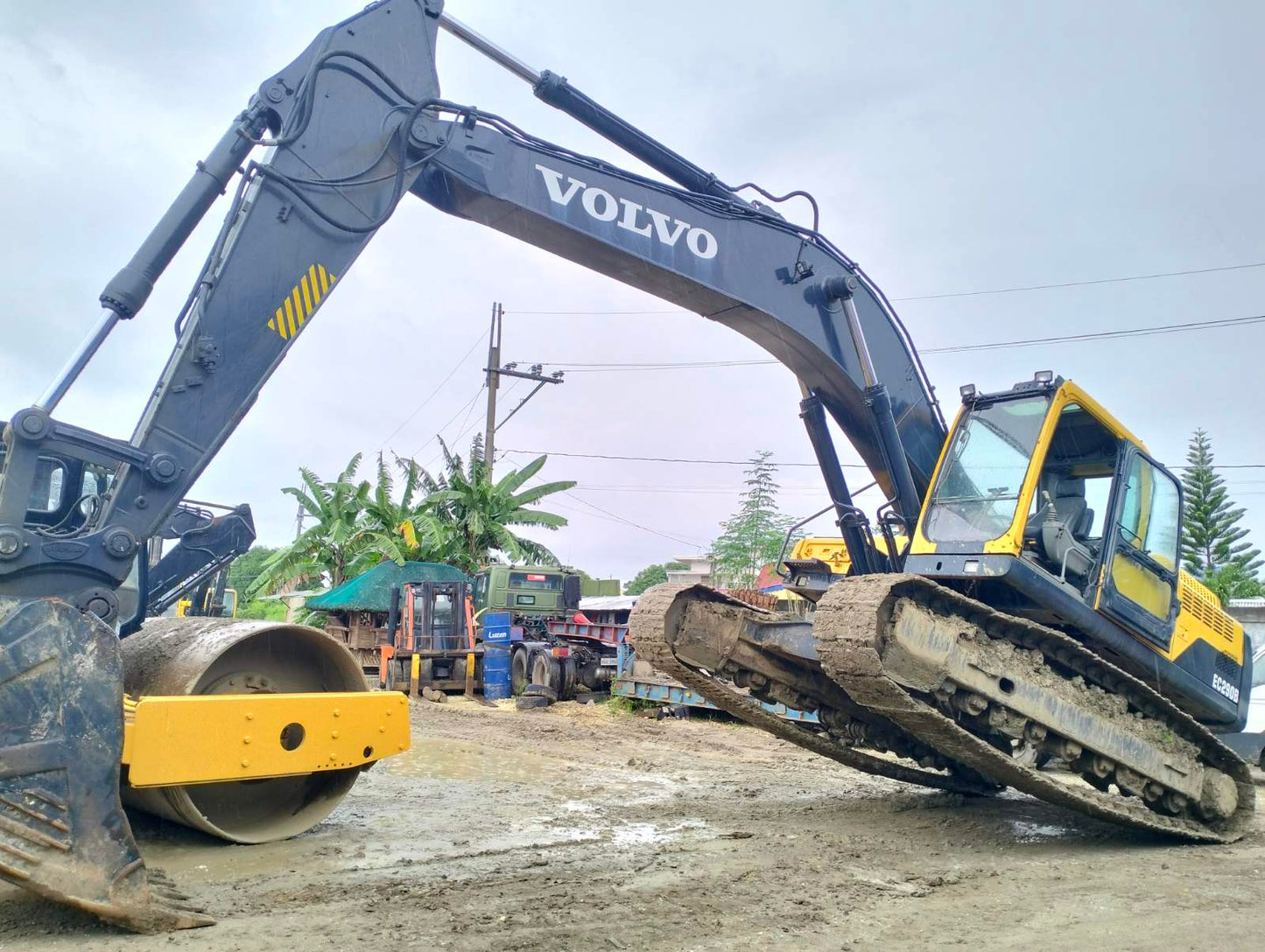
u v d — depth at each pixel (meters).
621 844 6.29
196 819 5.75
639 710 15.06
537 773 9.45
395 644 19.50
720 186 7.53
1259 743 7.96
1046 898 5.16
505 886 5.16
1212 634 7.83
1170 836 6.82
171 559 9.49
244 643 6.10
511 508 26.88
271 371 5.44
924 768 8.28
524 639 19.55
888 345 8.04
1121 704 6.86
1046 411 6.80
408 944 4.17
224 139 5.41
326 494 28.62
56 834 4.04
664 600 7.18
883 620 5.79
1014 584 6.52
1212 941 4.44
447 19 6.35
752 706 7.28
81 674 4.20
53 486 6.44
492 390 29.00
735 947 4.24
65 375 4.84
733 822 7.11
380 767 9.55
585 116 6.95
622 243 6.84
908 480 7.65
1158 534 7.54
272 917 4.54
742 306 7.39
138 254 5.09
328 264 5.67
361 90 5.88
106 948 4.05
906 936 4.43
